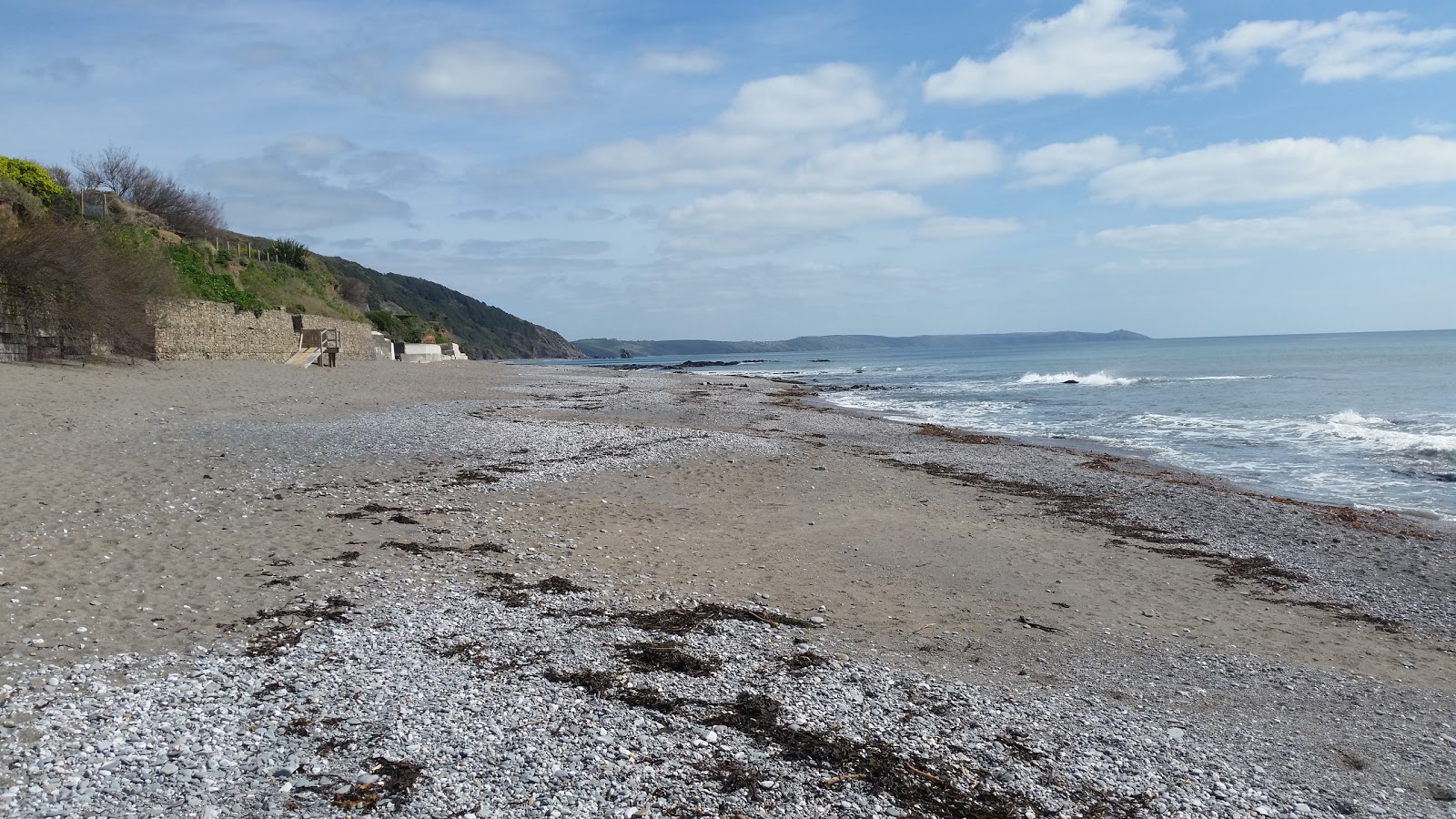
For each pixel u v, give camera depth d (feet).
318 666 19.35
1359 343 451.94
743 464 53.93
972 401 126.21
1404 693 22.56
